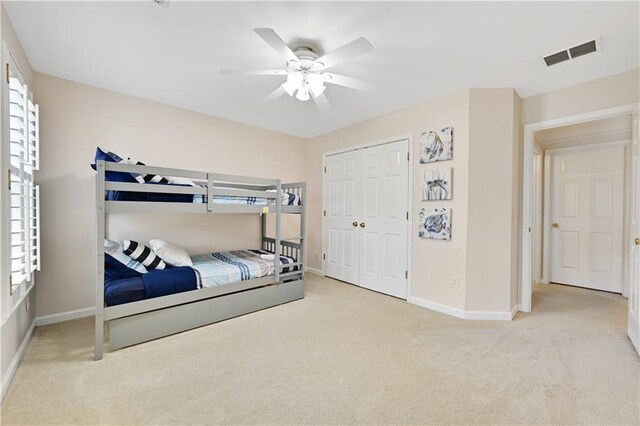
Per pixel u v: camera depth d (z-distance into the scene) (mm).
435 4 1690
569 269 4148
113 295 2158
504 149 2840
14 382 1767
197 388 1734
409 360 2064
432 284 3152
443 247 3062
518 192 3023
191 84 2834
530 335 2477
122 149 3066
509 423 1466
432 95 3041
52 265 2676
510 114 2832
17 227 1922
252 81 2770
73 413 1514
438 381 1818
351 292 3732
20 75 2049
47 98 2639
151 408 1561
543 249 4312
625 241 3695
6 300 1645
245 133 4090
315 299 3441
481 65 2406
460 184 2934
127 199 2307
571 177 4141
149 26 1942
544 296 3613
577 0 1640
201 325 2621
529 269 3041
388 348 2240
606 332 2537
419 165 3285
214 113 3664
